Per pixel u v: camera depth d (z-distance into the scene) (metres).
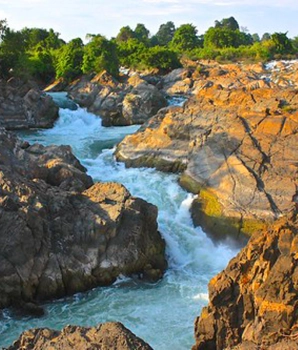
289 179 29.69
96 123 58.91
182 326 21.67
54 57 83.94
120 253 25.52
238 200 29.78
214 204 30.53
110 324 14.87
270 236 16.80
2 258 23.34
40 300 23.95
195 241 29.31
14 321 22.36
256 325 15.74
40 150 36.12
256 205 29.08
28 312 22.94
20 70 66.00
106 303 23.72
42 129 55.06
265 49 103.75
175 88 71.44
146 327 21.72
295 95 38.50
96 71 73.25
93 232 25.31
